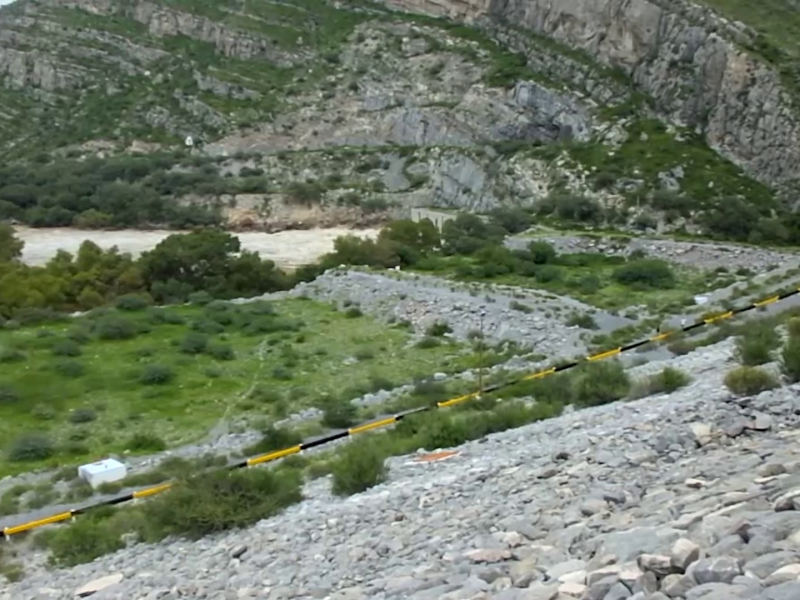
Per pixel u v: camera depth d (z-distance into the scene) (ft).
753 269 262.06
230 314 226.17
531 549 36.52
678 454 50.37
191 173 511.40
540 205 385.50
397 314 219.00
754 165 374.22
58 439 143.95
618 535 32.32
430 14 618.03
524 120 490.08
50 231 453.99
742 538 27.61
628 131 419.54
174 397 164.86
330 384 169.07
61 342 198.80
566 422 80.23
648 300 217.56
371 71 593.42
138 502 102.89
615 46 467.11
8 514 111.04
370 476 72.95
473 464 69.87
